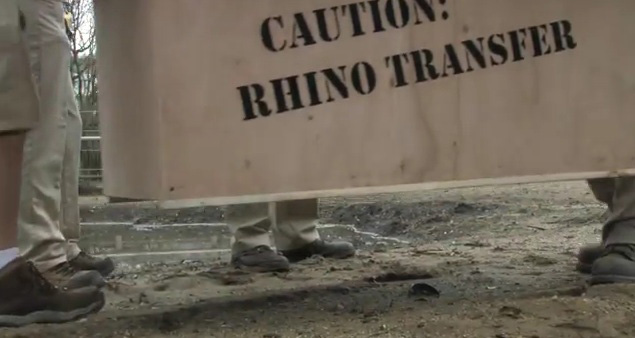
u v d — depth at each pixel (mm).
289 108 3871
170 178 3717
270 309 4387
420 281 5250
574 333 3635
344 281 5430
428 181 4078
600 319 3818
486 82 4152
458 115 4121
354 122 3971
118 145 4383
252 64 3818
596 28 4301
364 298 4625
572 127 4281
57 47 4664
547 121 4254
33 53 4543
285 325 3990
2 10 3713
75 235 5871
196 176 3752
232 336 3797
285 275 5828
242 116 3805
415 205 13273
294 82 3885
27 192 4652
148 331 3941
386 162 4012
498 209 11898
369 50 3984
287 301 4609
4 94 3701
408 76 4039
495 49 4164
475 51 4137
